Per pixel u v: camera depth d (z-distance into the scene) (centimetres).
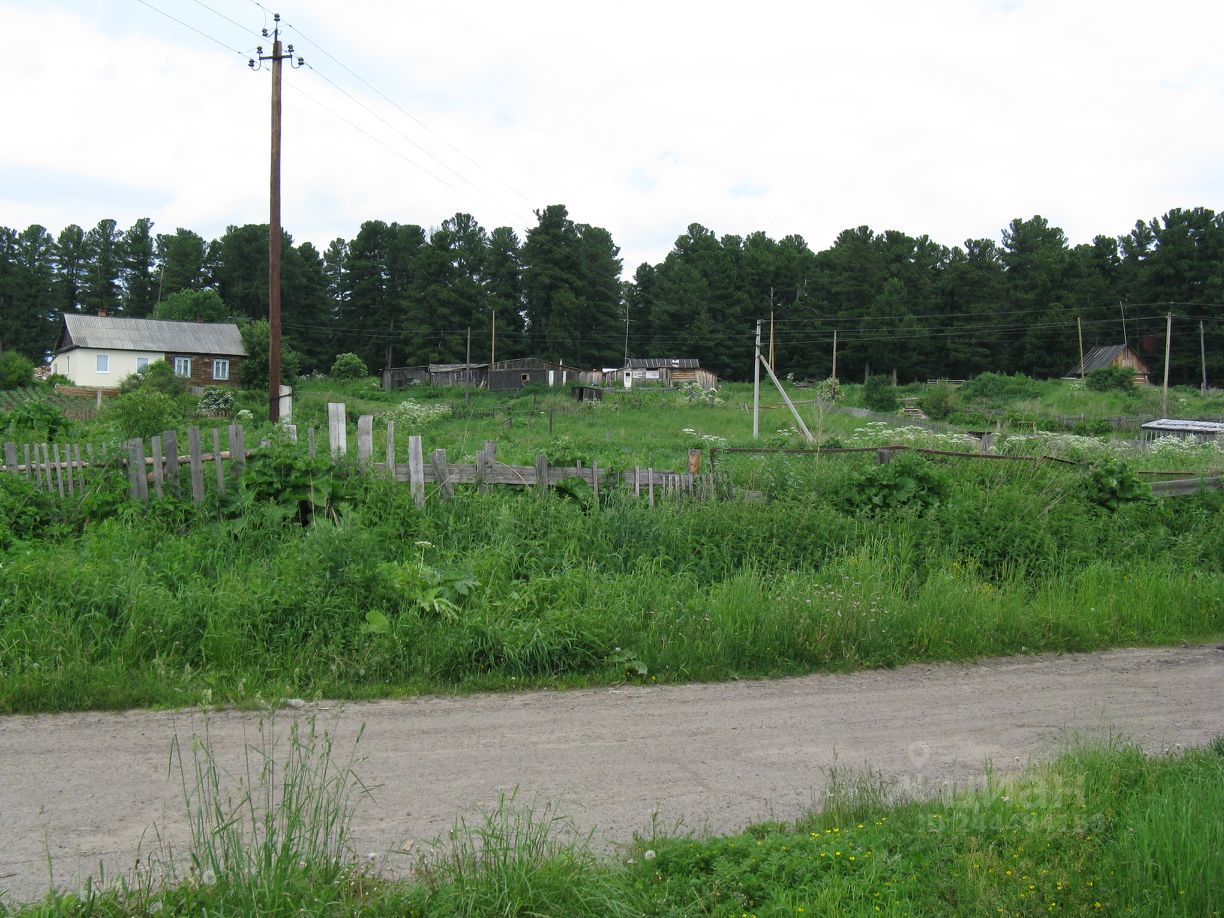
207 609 768
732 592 890
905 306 9156
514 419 3944
